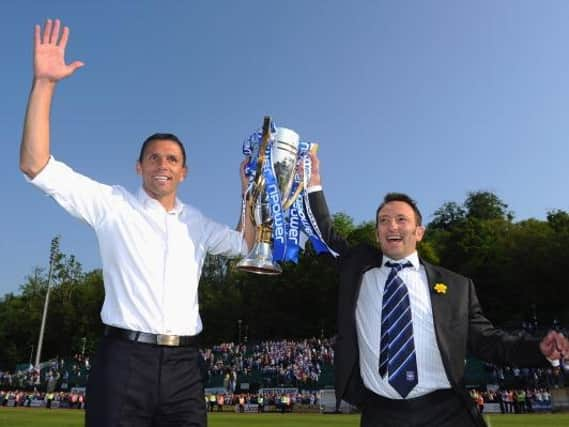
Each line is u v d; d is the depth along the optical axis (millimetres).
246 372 51125
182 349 4660
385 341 4949
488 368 42062
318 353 51750
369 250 5453
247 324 82938
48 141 4496
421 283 5145
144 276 4605
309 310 77500
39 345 56969
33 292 96875
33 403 44125
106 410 4312
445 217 98375
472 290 5254
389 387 4848
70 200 4629
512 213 96312
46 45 4574
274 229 5648
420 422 4773
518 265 66062
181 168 5000
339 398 4945
